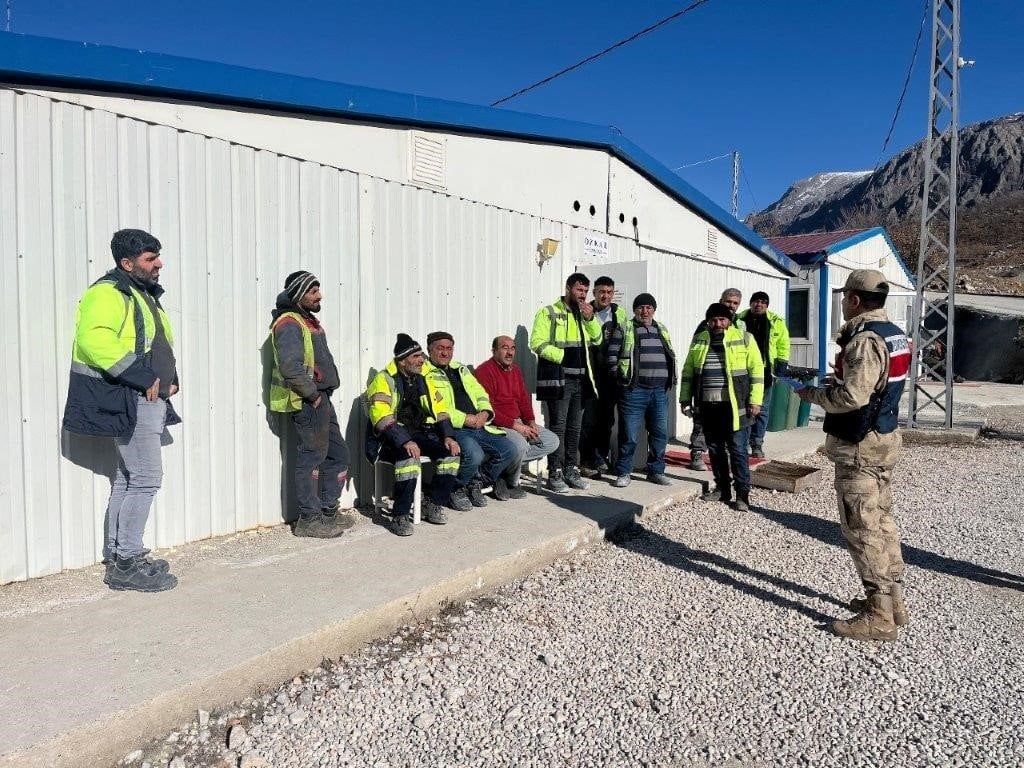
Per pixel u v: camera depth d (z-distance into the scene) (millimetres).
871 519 3621
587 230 7473
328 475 4637
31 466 3629
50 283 3652
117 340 3297
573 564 4691
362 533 4684
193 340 4246
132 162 3947
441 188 6145
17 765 2252
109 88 4066
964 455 8914
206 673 2797
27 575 3650
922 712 2986
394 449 4754
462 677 3201
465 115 6211
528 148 7031
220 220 4352
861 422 3586
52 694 2605
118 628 3174
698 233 10188
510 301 6473
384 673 3186
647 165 8594
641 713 2947
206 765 2531
